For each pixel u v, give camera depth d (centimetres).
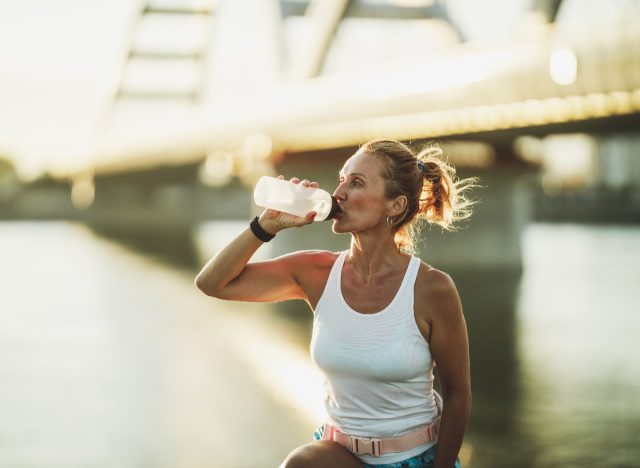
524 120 1891
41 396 1110
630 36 1498
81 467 784
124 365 1355
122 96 8319
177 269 3509
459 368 247
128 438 892
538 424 977
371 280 247
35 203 10125
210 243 5397
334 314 247
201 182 9769
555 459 831
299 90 2964
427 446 252
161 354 1476
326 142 2872
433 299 242
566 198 8925
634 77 1497
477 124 2055
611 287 2719
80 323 1886
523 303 2323
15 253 4366
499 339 1703
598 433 929
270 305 2323
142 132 5494
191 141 4212
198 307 2247
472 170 3238
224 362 1398
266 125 3172
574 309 2192
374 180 249
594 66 1577
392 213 249
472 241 3269
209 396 1112
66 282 2881
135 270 3409
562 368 1360
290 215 253
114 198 9600
